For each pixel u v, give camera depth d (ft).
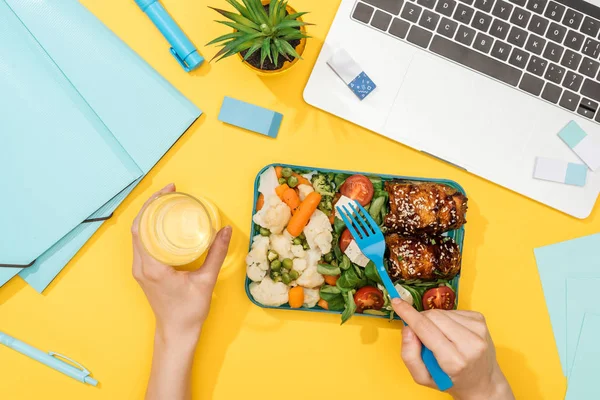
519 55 2.59
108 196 2.68
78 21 2.64
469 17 2.57
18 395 2.79
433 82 2.62
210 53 2.71
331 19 2.71
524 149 2.64
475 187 2.76
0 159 2.64
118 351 2.77
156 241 2.50
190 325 2.57
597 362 2.74
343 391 2.79
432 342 2.21
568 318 2.77
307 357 2.78
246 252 2.76
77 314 2.76
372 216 2.62
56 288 2.75
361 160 2.75
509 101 2.62
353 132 2.74
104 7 2.68
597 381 2.74
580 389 2.75
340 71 2.59
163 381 2.52
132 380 2.78
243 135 2.74
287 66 2.54
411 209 2.51
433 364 2.31
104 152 2.67
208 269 2.53
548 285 2.78
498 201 2.77
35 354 2.72
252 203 2.75
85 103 2.66
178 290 2.52
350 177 2.57
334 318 2.77
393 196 2.54
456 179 2.76
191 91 2.73
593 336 2.74
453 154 2.65
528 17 2.57
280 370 2.78
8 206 2.65
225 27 2.71
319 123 2.74
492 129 2.64
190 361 2.58
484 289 2.79
